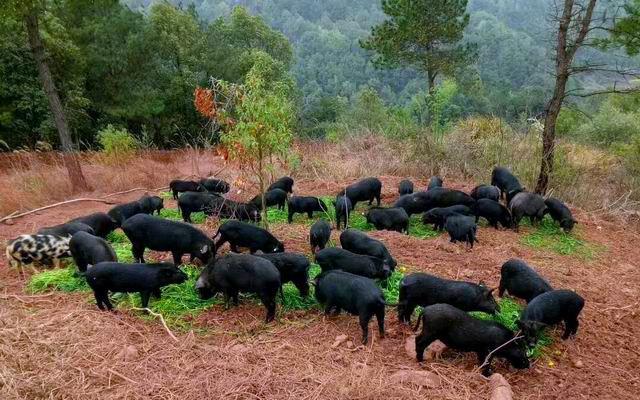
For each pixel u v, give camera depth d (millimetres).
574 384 5297
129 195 13031
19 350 5223
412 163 15391
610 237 10648
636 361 5863
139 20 24594
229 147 8367
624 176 15312
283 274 6594
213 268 6262
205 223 9828
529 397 5004
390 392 4762
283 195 11008
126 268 6117
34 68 21375
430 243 9039
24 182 12727
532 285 6727
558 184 13336
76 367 5035
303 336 5828
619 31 11156
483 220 11047
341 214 9883
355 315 6215
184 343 5469
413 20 24031
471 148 15648
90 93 24609
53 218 10578
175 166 16062
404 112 20391
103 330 5668
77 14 23438
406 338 5910
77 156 13492
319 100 34219
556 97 12266
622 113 27594
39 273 7344
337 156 16125
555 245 9641
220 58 28094
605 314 6926
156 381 4867
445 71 26062
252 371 5039
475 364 5512
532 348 5668
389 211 9727
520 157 14648
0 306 6121
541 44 88312
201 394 4703
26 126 22391
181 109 27266
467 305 6156
